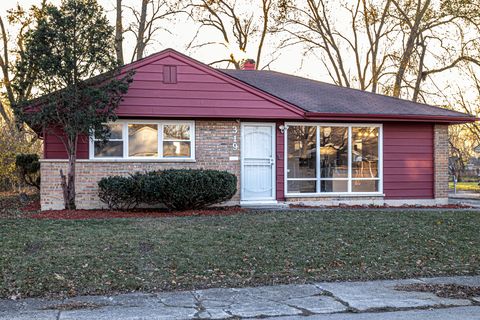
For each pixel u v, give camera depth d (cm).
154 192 1284
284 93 1738
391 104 1730
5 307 630
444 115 1627
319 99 1698
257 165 1549
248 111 1492
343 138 1619
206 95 1466
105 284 730
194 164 1488
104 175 1414
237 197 1519
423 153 1681
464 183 3775
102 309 622
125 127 1448
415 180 1670
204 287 736
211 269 814
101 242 932
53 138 1409
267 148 1560
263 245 949
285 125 1560
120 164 1427
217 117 1480
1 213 1325
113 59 1320
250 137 1548
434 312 620
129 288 721
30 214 1277
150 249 903
